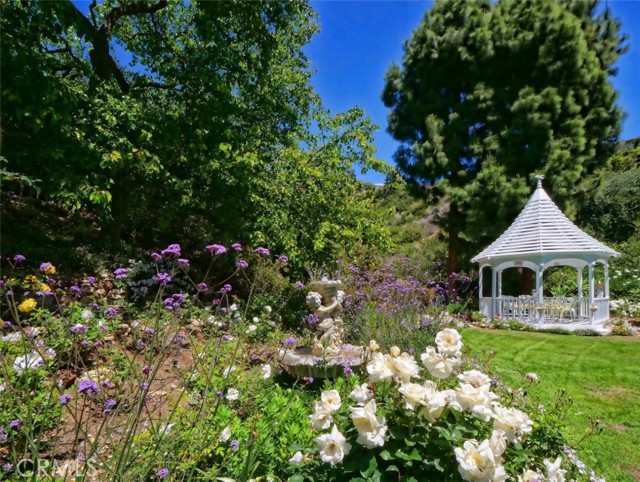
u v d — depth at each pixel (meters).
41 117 5.48
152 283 6.43
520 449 1.88
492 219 15.64
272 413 2.66
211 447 2.12
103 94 6.66
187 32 8.85
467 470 1.52
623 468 3.49
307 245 8.22
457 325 6.80
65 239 7.43
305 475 1.86
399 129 18.09
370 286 7.48
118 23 8.91
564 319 12.67
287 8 8.33
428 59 17.17
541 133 15.23
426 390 1.74
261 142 9.01
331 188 8.65
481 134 16.80
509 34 16.05
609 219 19.31
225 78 8.09
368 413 1.64
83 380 1.71
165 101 8.74
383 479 1.65
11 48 5.47
